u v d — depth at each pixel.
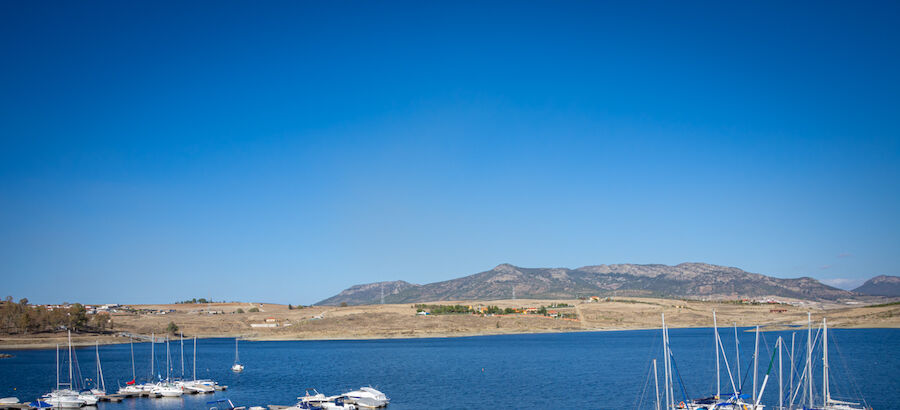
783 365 149.25
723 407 91.31
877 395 106.56
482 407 106.00
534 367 165.62
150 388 123.62
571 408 104.25
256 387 134.12
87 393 119.38
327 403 105.69
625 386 126.56
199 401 116.56
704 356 181.75
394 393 122.19
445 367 169.75
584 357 192.25
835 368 138.88
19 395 126.19
